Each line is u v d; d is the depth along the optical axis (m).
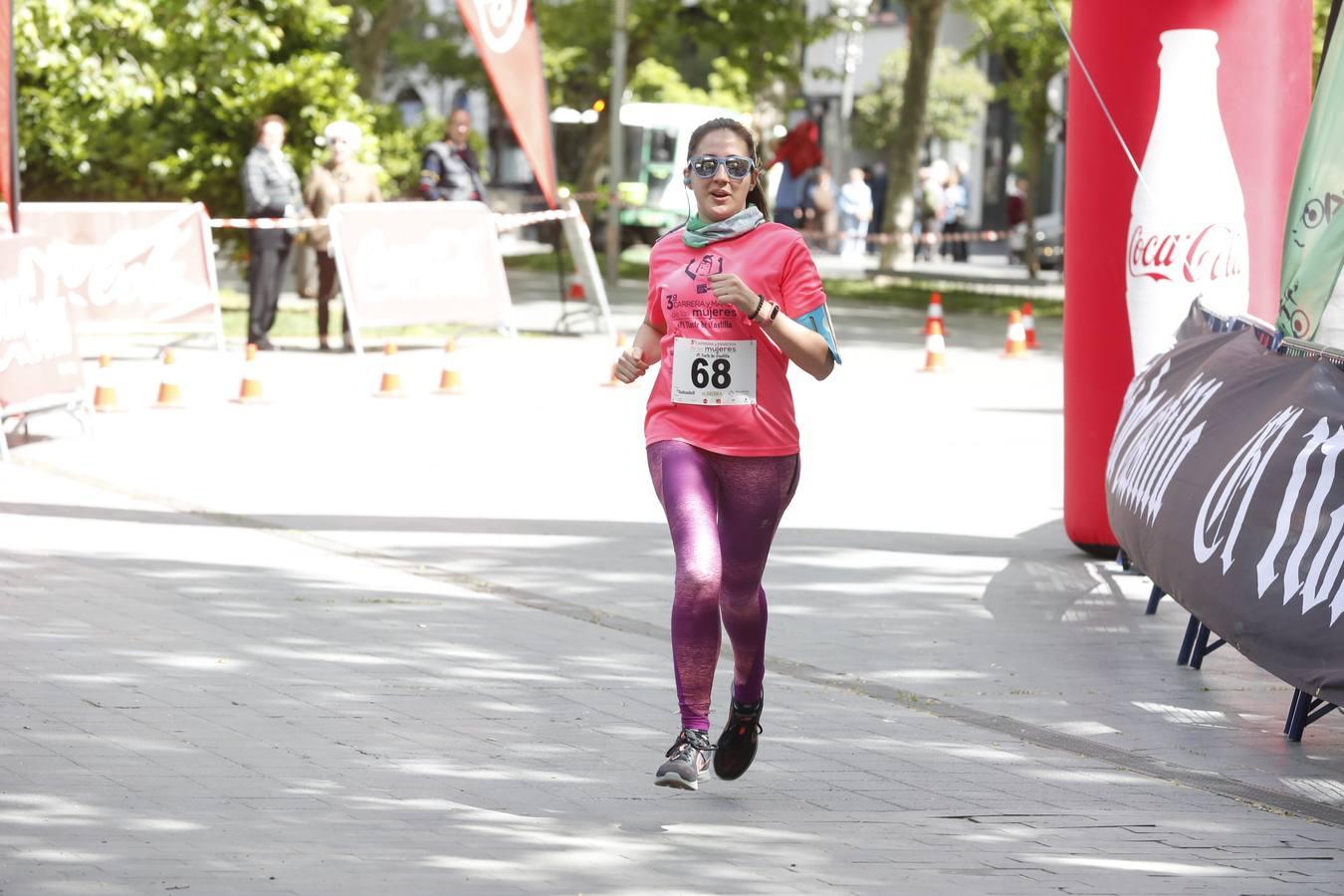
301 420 22.47
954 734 10.03
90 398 21.80
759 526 8.77
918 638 12.37
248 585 13.23
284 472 18.55
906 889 7.39
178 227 27.67
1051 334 38.97
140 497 16.92
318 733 9.48
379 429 21.83
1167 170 14.49
